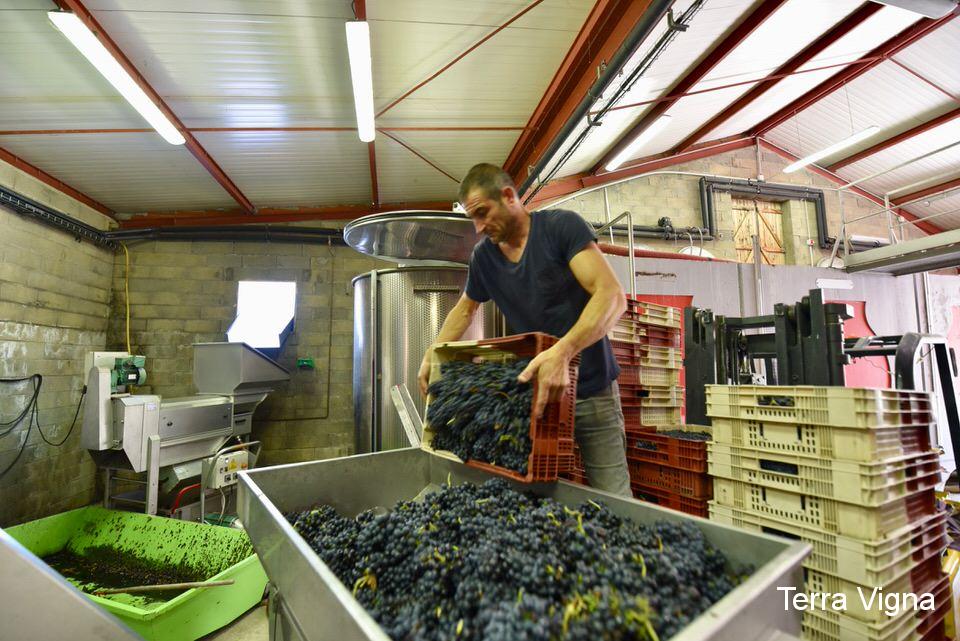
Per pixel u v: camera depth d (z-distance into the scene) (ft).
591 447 4.74
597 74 10.31
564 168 18.20
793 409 4.84
